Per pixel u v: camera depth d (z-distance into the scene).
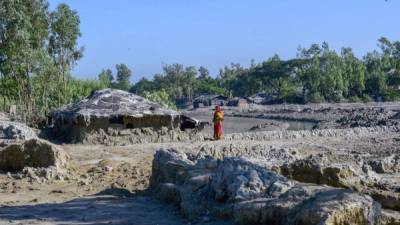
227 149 27.72
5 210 13.87
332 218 9.62
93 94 35.53
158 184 15.90
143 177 20.67
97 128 32.94
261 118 98.31
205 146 29.23
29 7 52.03
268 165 16.23
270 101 145.50
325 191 10.61
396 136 38.12
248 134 36.62
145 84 188.62
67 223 12.20
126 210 13.51
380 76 135.75
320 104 123.88
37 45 53.31
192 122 35.66
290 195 10.95
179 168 15.42
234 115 107.31
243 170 12.29
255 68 181.25
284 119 92.94
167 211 13.35
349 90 141.50
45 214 13.20
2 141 26.56
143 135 33.44
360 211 9.95
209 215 12.08
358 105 111.44
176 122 34.69
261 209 10.82
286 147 30.16
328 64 144.88
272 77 162.00
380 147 31.41
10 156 21.78
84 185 19.09
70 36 57.81
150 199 14.93
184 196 13.23
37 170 20.56
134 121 33.56
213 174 13.59
